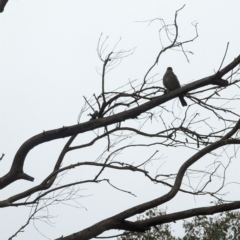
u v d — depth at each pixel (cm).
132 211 938
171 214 957
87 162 1012
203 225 1645
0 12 961
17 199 970
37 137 935
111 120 963
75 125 949
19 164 935
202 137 1048
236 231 1653
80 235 903
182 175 1003
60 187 959
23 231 891
